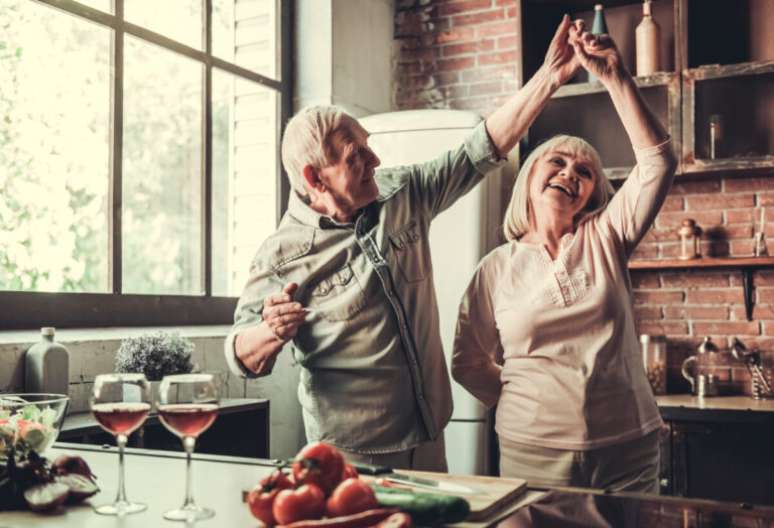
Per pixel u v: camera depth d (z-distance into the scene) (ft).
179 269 11.36
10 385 7.25
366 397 5.81
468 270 10.50
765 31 10.93
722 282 11.11
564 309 5.94
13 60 8.41
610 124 11.14
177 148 11.09
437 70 13.23
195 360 9.61
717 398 10.40
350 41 12.37
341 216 5.98
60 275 8.94
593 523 3.23
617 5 11.85
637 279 11.55
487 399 7.02
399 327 5.83
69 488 3.60
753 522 3.20
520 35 11.34
